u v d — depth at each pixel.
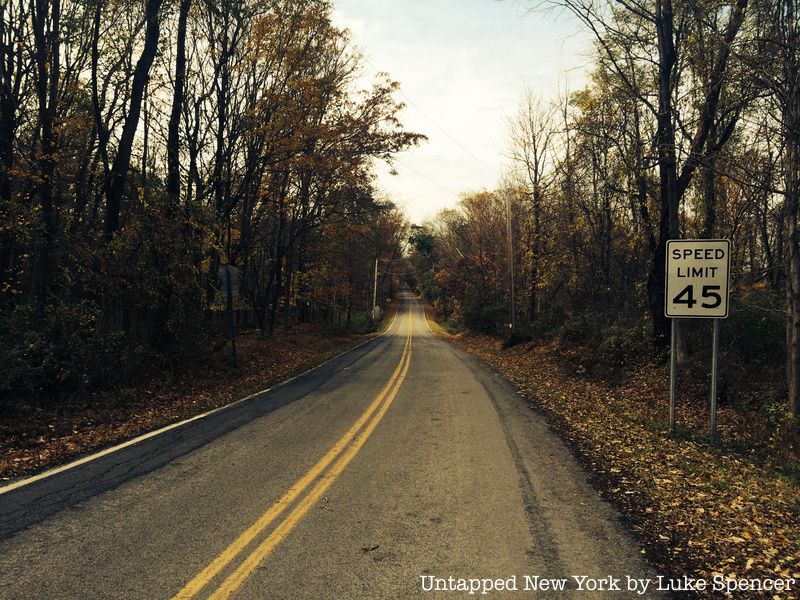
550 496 5.71
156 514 5.02
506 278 41.91
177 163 16.52
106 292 13.06
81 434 8.55
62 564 4.00
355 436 8.30
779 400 10.17
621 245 22.56
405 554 4.24
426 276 113.94
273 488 5.80
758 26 9.59
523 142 30.06
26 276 15.29
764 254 21.36
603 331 18.62
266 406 11.09
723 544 4.66
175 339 14.69
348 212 27.44
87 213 17.81
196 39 19.27
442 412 10.53
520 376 17.75
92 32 15.48
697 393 12.02
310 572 3.91
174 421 9.52
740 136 14.31
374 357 24.95
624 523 5.02
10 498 5.46
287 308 35.50
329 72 20.80
